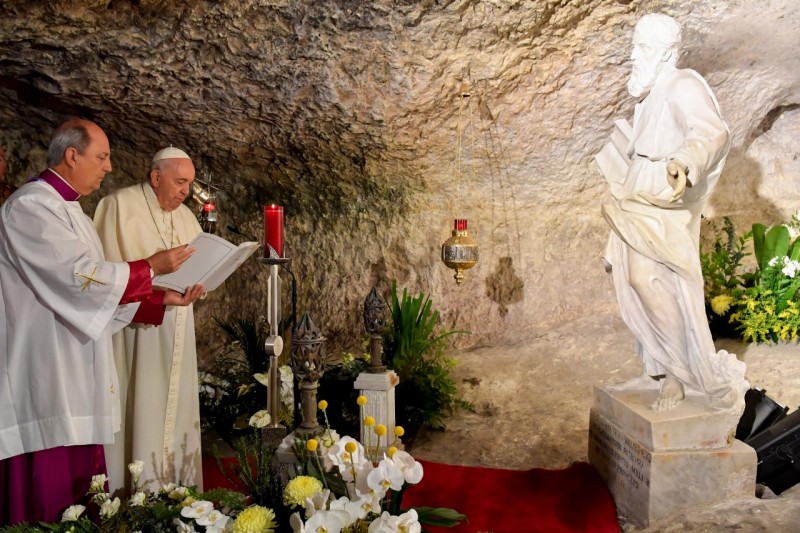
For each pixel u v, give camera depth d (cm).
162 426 330
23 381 280
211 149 516
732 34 454
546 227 555
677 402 322
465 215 548
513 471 371
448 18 403
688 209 311
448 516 247
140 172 531
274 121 480
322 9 391
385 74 440
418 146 498
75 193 291
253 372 452
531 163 522
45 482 281
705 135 286
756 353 489
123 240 326
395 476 221
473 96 466
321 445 267
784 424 336
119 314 295
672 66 314
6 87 458
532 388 482
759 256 524
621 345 519
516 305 558
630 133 329
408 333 447
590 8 411
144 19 393
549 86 466
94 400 288
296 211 564
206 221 367
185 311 335
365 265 557
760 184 595
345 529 224
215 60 424
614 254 330
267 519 223
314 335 284
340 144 499
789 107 580
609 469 347
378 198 545
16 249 274
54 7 371
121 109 465
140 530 248
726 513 296
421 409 429
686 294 307
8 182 505
